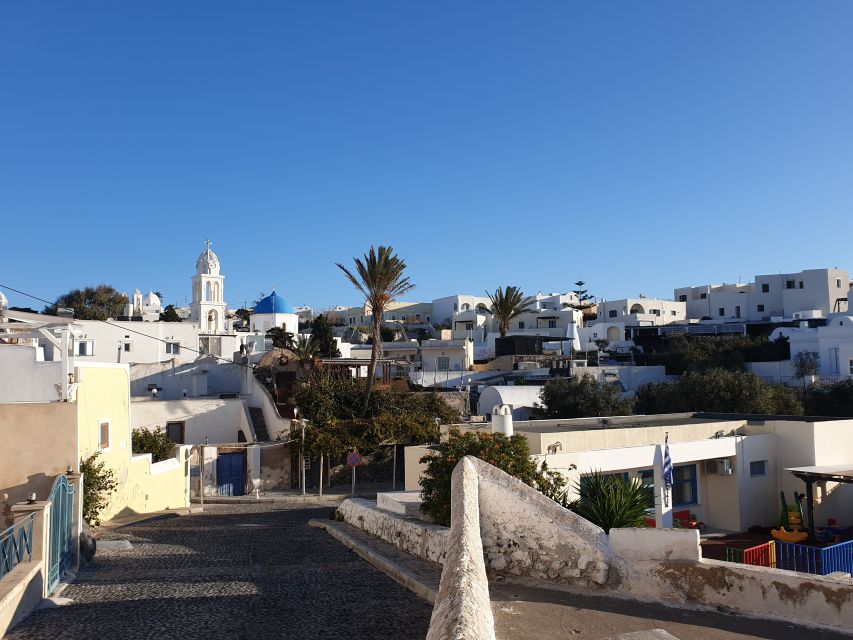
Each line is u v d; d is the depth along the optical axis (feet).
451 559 19.30
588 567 27.68
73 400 54.65
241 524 74.18
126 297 302.66
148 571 44.32
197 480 114.83
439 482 44.91
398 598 33.04
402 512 50.96
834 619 23.77
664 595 26.61
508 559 29.17
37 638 26.99
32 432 48.11
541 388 155.02
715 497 82.17
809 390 162.30
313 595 34.06
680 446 76.79
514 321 315.17
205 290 247.09
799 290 308.60
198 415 134.31
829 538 73.87
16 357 52.85
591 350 236.84
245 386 157.28
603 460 70.08
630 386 191.72
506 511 29.53
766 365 201.57
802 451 82.33
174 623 28.96
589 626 23.63
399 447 130.11
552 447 70.38
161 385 153.69
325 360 159.94
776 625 23.91
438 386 183.11
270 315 271.28
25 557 34.40
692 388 153.48
